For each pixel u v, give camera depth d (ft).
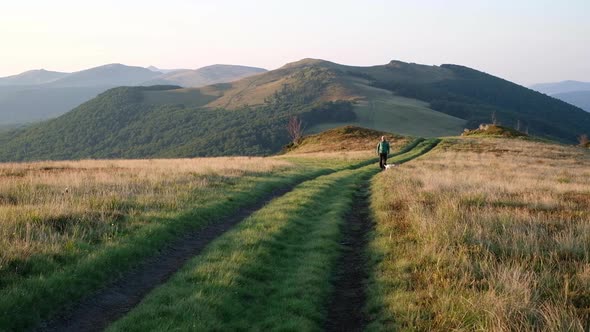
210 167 92.12
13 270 27.53
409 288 29.50
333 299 30.14
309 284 31.19
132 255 33.91
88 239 35.55
